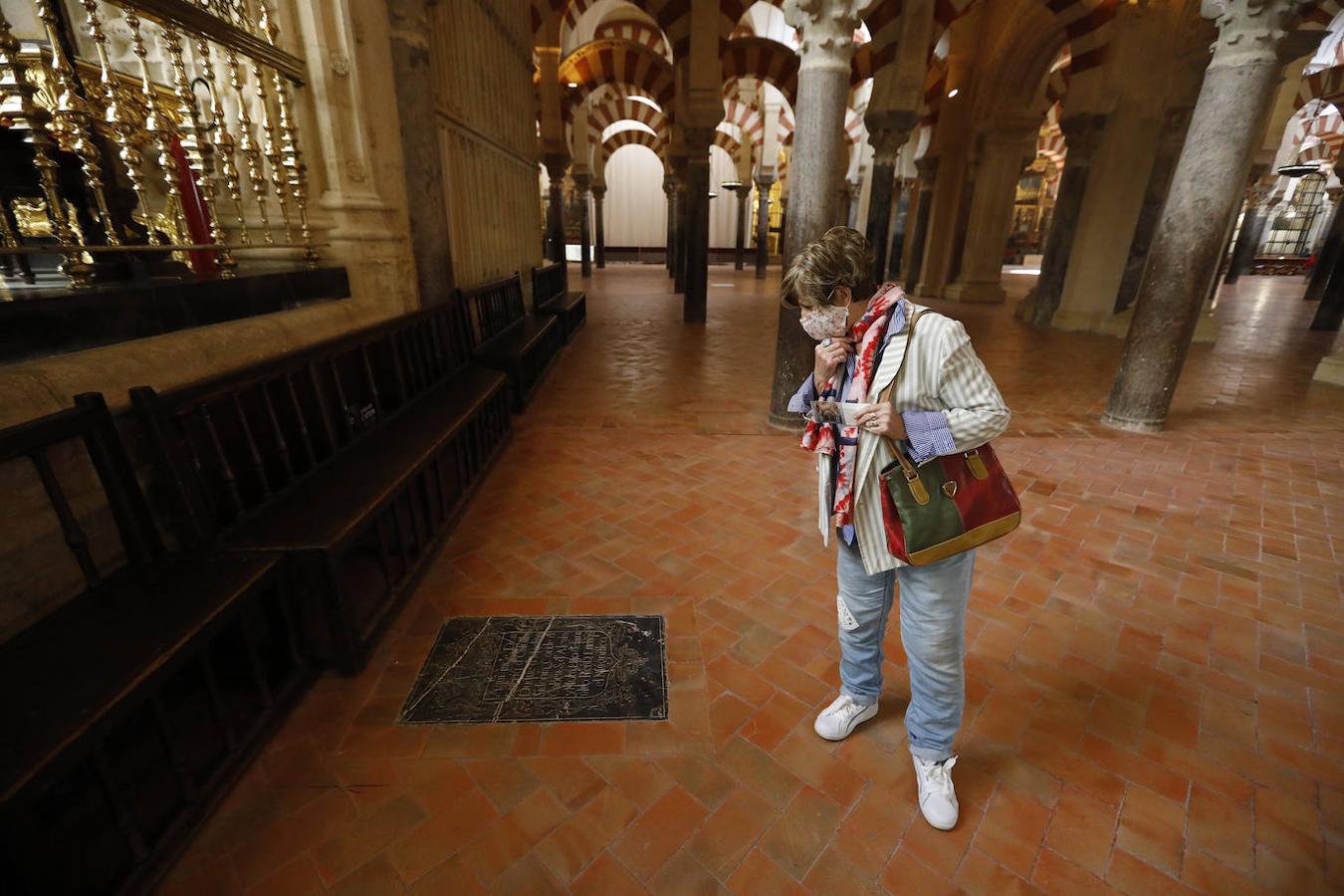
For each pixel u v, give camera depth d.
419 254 4.87
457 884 1.66
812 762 2.06
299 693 2.29
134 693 1.49
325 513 2.45
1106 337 10.34
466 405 4.01
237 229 4.12
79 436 1.91
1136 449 5.09
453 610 2.85
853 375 1.61
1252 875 1.72
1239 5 4.37
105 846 1.64
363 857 1.73
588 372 7.57
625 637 2.68
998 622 2.83
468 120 6.30
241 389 2.53
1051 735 2.20
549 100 15.62
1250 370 7.88
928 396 1.53
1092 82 10.31
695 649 2.61
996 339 10.12
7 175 2.93
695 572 3.19
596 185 26.16
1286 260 26.38
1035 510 3.97
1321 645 2.70
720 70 10.57
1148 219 10.04
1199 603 2.99
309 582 2.30
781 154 26.69
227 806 1.87
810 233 4.83
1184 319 5.16
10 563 1.77
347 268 4.18
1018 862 1.75
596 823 1.84
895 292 1.57
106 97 2.81
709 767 2.04
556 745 2.12
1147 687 2.44
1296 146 21.27
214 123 3.82
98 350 2.24
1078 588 3.10
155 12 2.69
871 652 2.03
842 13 4.29
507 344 6.04
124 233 3.26
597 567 3.23
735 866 1.72
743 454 4.86
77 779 1.77
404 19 4.43
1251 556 3.43
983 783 2.00
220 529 2.32
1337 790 1.99
